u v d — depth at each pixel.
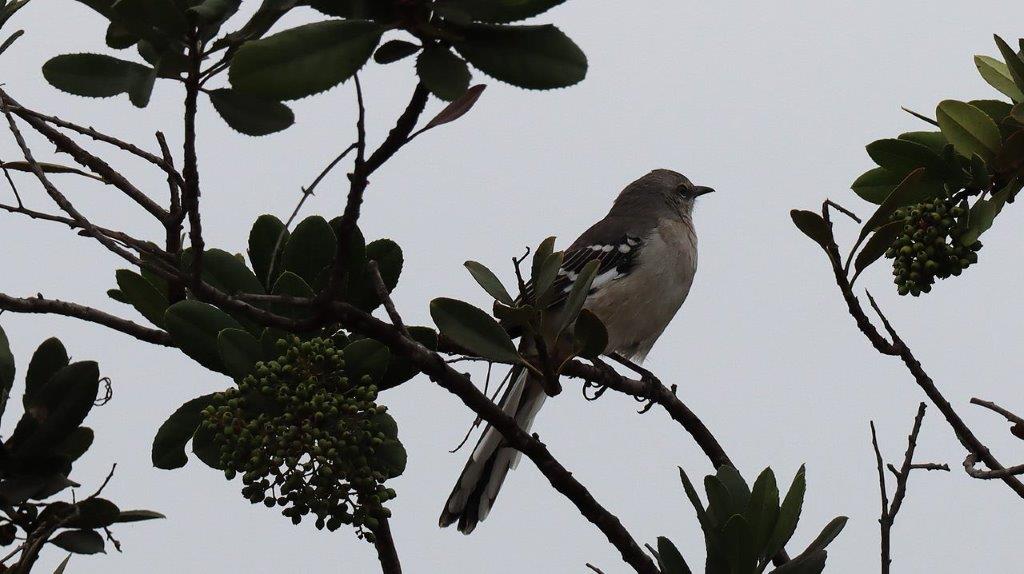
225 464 6.13
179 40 5.02
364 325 6.36
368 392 6.16
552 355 6.77
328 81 4.61
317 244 6.96
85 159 6.94
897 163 7.70
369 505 6.10
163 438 6.77
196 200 5.63
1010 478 7.25
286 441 5.96
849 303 7.30
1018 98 7.80
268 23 5.16
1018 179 7.52
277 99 4.56
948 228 7.38
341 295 6.34
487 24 4.76
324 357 6.21
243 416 6.14
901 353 7.37
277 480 6.03
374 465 6.20
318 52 4.61
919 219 7.38
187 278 5.95
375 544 7.24
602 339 6.68
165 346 7.37
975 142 7.50
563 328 6.72
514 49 4.76
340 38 4.64
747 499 6.98
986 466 7.46
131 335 7.25
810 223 7.14
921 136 8.01
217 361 6.73
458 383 6.80
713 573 6.75
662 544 6.79
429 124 5.31
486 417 6.96
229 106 5.55
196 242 5.75
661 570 6.80
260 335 6.86
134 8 4.83
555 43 4.76
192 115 5.30
